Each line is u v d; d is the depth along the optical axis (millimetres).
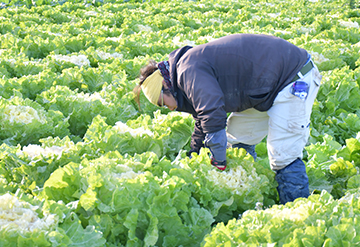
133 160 3006
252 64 2658
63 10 13984
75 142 4363
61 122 4293
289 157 2920
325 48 7352
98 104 4652
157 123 3969
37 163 3230
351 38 9555
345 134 4617
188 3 16062
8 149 3324
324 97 5336
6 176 3316
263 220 2408
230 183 2953
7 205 2258
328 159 3725
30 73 6238
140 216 2475
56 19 12141
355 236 2113
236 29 11164
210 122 2588
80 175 2568
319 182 3451
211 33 10359
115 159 2883
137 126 3957
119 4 15141
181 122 3941
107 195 2447
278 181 3100
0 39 7906
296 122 2789
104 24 11289
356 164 3682
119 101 4957
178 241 2574
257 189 2973
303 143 2930
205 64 2643
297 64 2740
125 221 2363
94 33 9297
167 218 2506
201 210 2670
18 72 6168
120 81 5559
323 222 2221
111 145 3523
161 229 2580
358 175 3166
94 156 3412
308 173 3465
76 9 14336
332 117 4973
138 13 13312
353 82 5195
